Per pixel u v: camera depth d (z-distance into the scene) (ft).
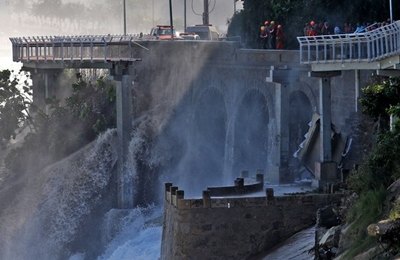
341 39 383.86
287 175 422.41
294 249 345.92
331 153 402.93
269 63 460.14
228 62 485.15
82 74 550.36
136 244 431.84
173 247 363.35
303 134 457.68
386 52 359.05
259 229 361.51
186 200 359.25
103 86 524.93
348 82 426.51
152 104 500.33
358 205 310.86
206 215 359.87
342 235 306.96
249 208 361.51
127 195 484.74
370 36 368.48
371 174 321.11
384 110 344.90
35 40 552.00
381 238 265.54
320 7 513.86
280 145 428.15
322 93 397.80
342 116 431.02
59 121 529.04
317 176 399.03
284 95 431.02
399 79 346.13
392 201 296.30
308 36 409.08
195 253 359.87
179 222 359.66
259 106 481.46
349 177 337.72
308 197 363.56
